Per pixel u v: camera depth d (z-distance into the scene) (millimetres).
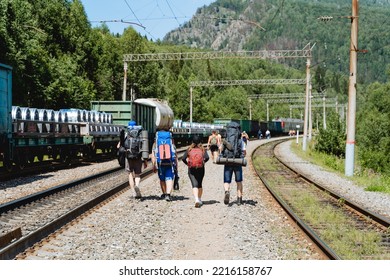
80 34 74250
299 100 98750
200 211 13352
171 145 15094
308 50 49500
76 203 14117
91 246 9117
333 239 10344
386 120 68625
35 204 13664
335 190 20469
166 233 10492
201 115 129000
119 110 37188
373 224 12266
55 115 27078
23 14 50031
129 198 15430
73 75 62344
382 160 37125
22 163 22766
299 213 13500
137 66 103750
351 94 27406
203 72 190875
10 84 20828
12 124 21250
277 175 25672
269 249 9180
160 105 44750
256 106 174500
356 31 26734
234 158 14234
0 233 9914
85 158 30906
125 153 15188
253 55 47000
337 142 52188
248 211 13469
